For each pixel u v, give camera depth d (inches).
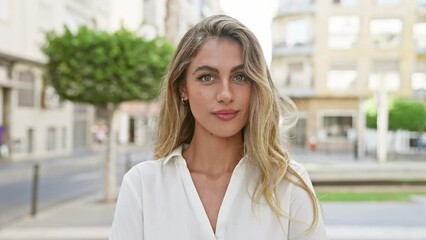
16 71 792.3
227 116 50.0
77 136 1055.6
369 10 1213.7
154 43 338.3
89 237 246.4
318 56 1233.4
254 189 50.4
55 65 341.7
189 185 51.1
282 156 52.0
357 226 266.1
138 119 1301.7
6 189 450.9
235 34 50.4
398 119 906.7
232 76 50.1
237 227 49.6
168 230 50.4
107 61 327.0
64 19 881.5
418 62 1204.5
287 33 1263.5
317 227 51.6
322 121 1253.1
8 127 779.4
